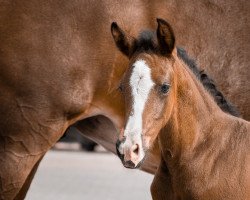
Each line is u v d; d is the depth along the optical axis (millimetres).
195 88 9516
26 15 10039
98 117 10586
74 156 28719
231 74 10539
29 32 10023
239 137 9594
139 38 9227
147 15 10336
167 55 9117
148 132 8828
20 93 10023
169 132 9398
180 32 10422
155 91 8883
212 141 9508
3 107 10039
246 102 10594
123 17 10250
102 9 10180
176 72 9266
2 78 10016
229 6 10539
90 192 19547
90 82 10188
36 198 18156
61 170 24281
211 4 10492
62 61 10062
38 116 10062
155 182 9664
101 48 10172
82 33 10125
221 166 9422
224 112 9828
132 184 21547
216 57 10500
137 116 8766
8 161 10078
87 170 24531
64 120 10180
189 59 9727
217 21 10492
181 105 9391
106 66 10203
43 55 10031
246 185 9367
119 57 10211
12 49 10000
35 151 10141
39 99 10039
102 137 10812
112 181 22094
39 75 10023
